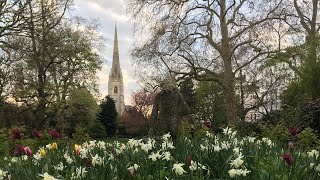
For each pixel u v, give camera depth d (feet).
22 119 86.48
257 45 77.87
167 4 75.41
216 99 105.09
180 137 17.63
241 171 12.01
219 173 13.97
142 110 177.99
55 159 16.49
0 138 40.68
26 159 17.44
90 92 97.91
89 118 114.52
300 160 14.35
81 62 90.12
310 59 71.67
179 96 26.22
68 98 91.04
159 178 12.66
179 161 14.60
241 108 91.97
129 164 13.85
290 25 75.31
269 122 79.36
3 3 64.69
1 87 78.33
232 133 20.74
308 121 50.70
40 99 80.48
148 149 16.40
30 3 68.95
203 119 108.47
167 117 25.67
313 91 69.05
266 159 14.17
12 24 66.39
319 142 34.42
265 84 92.73
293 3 82.69
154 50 72.84
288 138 38.60
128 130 174.70
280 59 76.18
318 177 12.33
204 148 15.72
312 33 82.79
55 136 21.38
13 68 76.13
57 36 82.07
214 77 79.41
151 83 84.33
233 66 89.61
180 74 75.25
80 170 13.16
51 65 85.66
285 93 85.92
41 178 13.39
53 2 74.49
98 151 17.25
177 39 73.87
